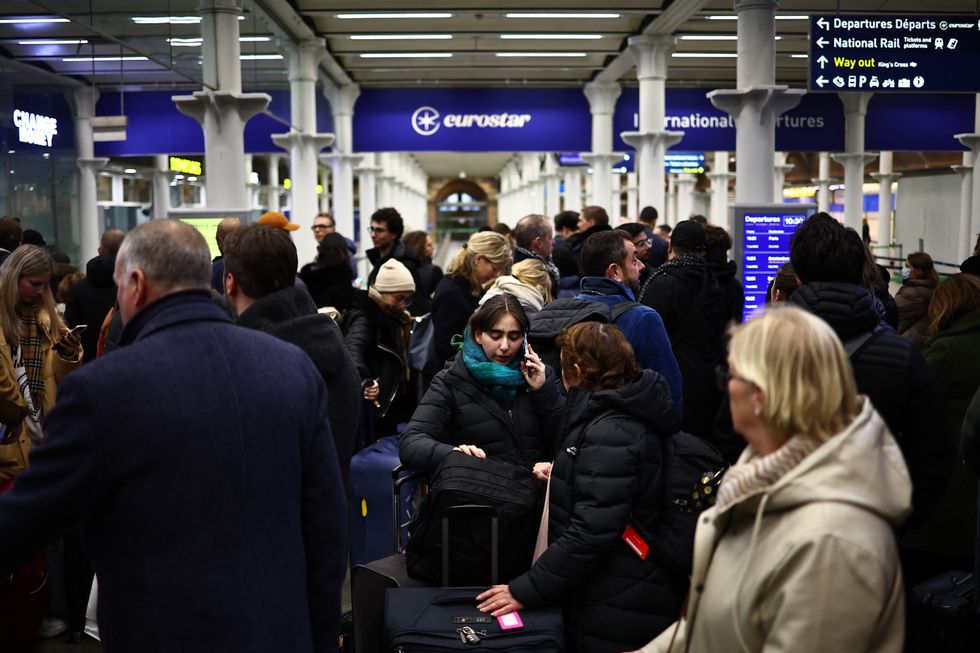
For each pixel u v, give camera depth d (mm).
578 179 29297
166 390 2131
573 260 7047
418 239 10359
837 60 9648
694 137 19141
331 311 5207
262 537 2215
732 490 1749
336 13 15125
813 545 1626
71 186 13430
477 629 2887
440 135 20344
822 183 31078
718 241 5984
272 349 2354
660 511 3027
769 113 10219
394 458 4613
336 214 22141
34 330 4586
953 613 3557
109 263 6031
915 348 3246
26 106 11055
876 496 1658
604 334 3131
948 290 4293
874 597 1617
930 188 29531
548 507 3135
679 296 5059
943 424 3219
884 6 14391
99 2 7312
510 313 3738
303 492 2387
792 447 1702
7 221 5801
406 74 21734
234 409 2201
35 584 4203
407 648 2854
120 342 2305
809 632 1614
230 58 10727
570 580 2918
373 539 4582
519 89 20406
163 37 8750
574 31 16844
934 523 4215
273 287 3301
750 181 10258
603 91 20578
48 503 2023
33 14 7527
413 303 7625
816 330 1736
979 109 18250
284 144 17406
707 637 1822
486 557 3217
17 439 4270
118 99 11797
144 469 2086
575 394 3164
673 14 14977
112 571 2121
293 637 2242
